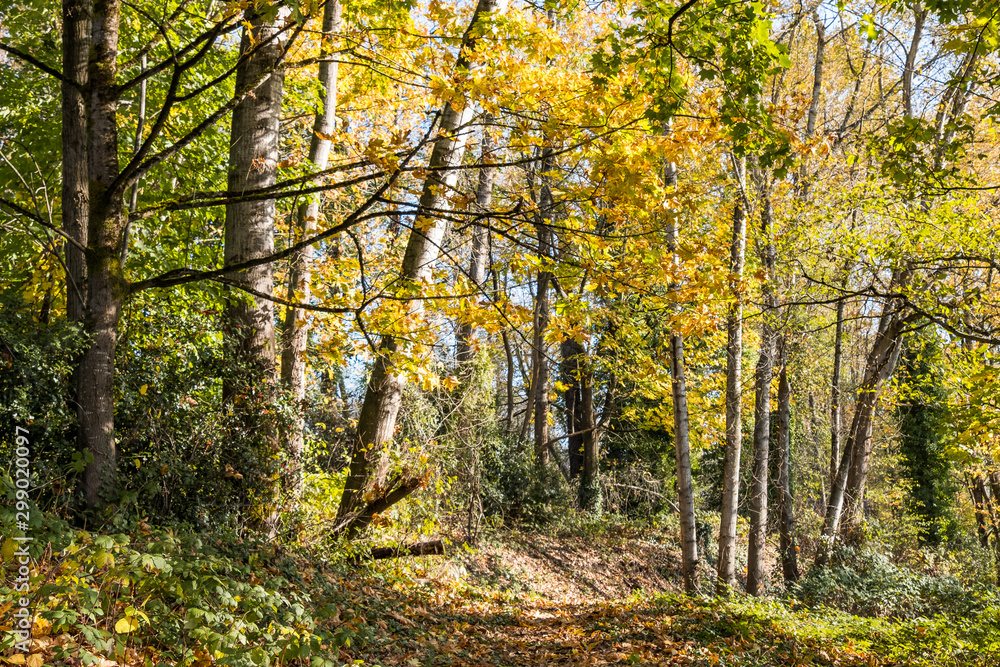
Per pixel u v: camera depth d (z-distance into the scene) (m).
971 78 7.45
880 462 25.19
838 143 15.11
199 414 7.90
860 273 12.88
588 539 20.50
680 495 14.36
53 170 10.04
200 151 10.88
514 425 25.78
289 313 11.16
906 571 16.19
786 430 18.06
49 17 9.98
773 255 14.46
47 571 4.44
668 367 15.35
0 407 5.72
